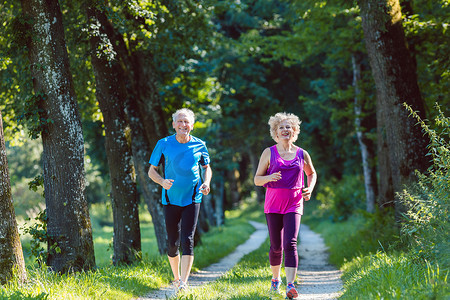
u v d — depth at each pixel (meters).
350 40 18.72
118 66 10.84
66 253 8.28
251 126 33.69
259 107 33.19
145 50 14.58
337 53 20.78
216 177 30.83
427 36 13.73
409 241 7.39
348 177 34.47
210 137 28.62
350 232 21.44
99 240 23.92
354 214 29.53
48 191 8.40
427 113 14.23
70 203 8.34
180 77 18.97
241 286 7.33
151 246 20.42
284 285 7.84
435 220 6.47
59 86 8.34
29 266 7.97
